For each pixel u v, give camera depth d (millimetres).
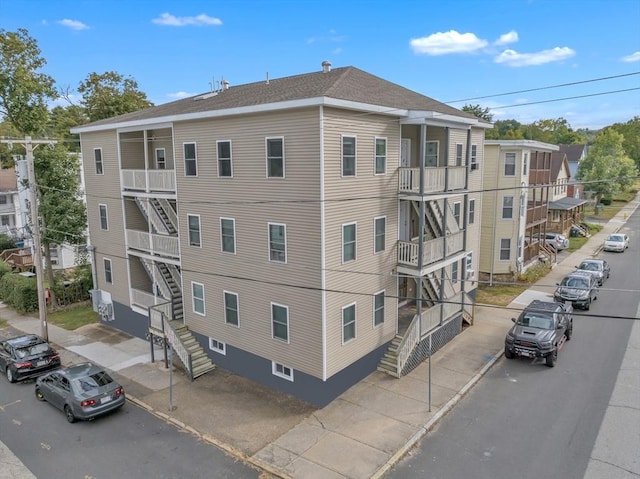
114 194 21688
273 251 15344
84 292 28094
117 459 12188
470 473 11211
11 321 24859
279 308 15477
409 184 16828
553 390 15266
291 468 11531
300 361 15109
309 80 17422
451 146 20516
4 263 31297
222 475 11414
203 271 17906
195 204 17656
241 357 17078
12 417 14531
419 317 17125
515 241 29516
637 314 22766
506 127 98750
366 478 11078
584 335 20219
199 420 14039
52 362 17766
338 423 13594
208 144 16641
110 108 43188
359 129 14797
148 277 22422
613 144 60594
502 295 26453
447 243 18625
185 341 18422
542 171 33469
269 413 14375
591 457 11648
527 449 12078
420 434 12859
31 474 11648
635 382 15625
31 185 20453
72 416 14000
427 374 16641
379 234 16469
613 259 35344
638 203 73375
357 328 15820
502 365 17422
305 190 14086
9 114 27062
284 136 14297
